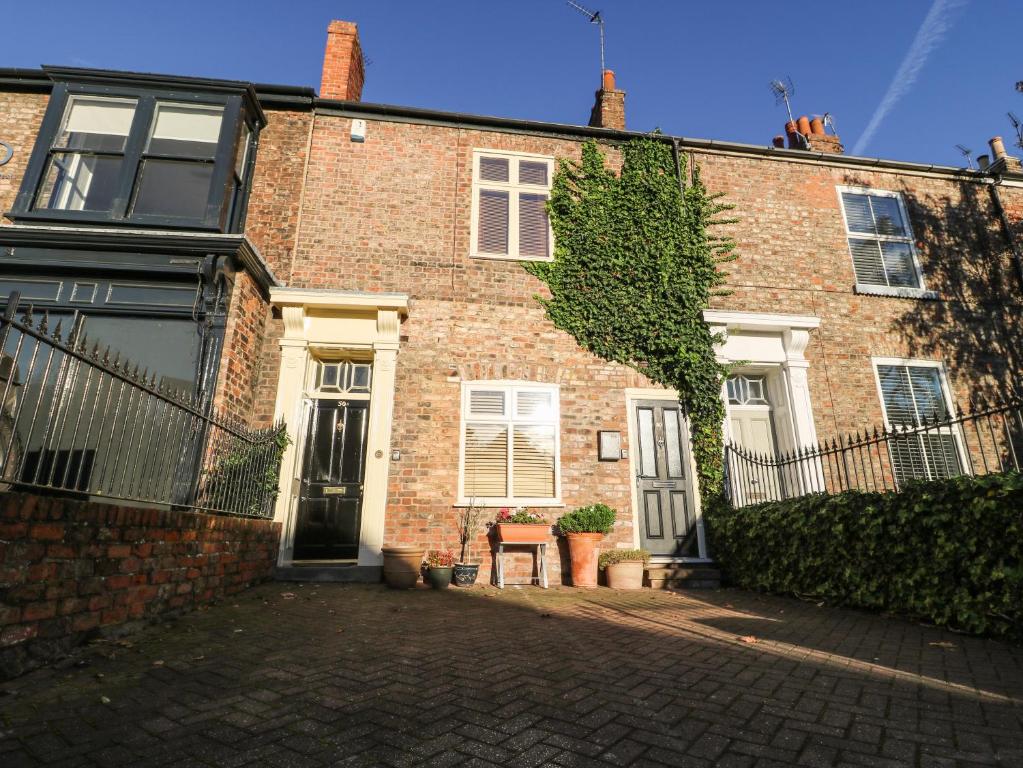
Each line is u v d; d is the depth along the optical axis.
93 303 6.71
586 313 8.82
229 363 6.77
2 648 2.87
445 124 9.46
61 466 6.00
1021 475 4.31
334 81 9.66
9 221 7.88
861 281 9.84
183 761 2.19
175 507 4.99
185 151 7.94
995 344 9.67
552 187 9.44
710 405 8.61
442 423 8.05
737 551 7.52
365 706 2.78
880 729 2.53
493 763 2.20
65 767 2.10
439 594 6.53
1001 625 4.19
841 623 5.00
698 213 9.59
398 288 8.52
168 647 3.68
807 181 10.23
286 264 8.36
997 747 2.33
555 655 3.79
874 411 9.01
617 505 8.15
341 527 7.73
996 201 10.66
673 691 3.04
